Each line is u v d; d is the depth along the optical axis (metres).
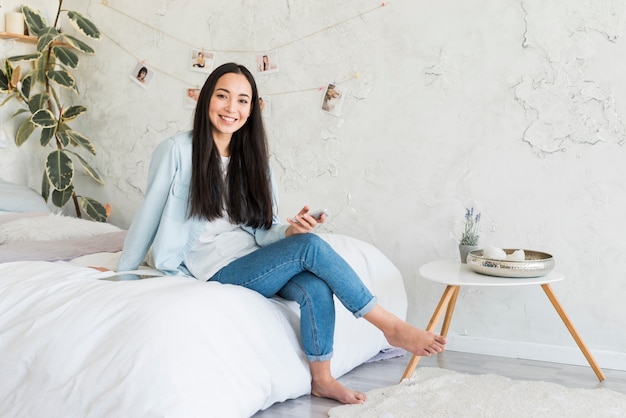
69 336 1.77
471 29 2.92
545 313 2.82
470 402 2.16
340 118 3.22
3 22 3.70
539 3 2.78
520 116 2.84
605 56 2.69
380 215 3.16
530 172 2.84
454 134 2.97
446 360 2.79
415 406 2.12
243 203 2.29
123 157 3.83
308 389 2.21
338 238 2.88
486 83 2.90
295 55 3.31
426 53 3.01
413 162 3.07
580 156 2.75
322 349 2.17
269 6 3.36
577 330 2.77
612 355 2.69
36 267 2.18
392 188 3.12
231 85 2.17
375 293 2.68
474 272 2.55
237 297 2.00
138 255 2.22
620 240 2.70
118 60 3.79
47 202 3.92
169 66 3.64
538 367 2.69
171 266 2.22
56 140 3.71
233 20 3.45
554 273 2.54
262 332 2.03
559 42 2.75
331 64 3.23
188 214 2.20
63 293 1.92
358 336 2.52
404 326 2.12
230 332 1.89
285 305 2.25
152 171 2.21
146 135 3.75
